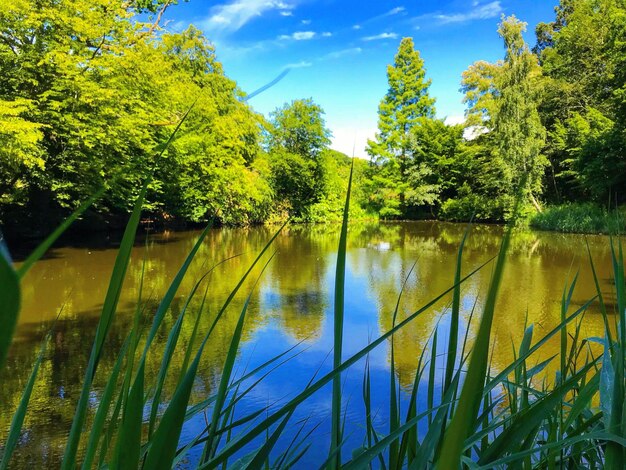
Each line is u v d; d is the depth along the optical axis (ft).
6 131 25.71
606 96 70.54
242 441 1.28
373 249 49.01
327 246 51.55
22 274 0.37
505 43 73.72
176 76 53.26
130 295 23.34
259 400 10.44
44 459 8.33
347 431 8.63
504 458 1.57
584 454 2.56
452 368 1.73
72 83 31.35
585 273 31.04
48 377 12.41
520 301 23.16
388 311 21.70
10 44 31.45
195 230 67.00
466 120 92.84
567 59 77.61
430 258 41.57
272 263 37.99
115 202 41.73
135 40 37.52
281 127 94.48
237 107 71.10
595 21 73.92
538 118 70.85
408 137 95.91
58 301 22.41
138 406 0.98
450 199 93.04
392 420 2.16
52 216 44.37
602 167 57.41
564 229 62.13
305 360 14.06
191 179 57.98
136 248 43.96
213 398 2.21
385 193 97.81
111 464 0.94
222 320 18.90
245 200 68.85
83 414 1.00
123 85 37.55
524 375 2.65
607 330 1.84
